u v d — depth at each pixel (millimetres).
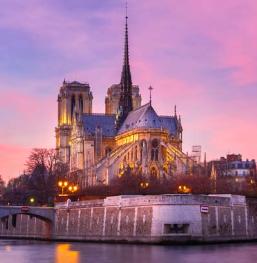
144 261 107875
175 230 147000
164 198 147875
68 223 183000
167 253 121938
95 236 168000
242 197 165500
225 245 143500
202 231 148375
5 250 137875
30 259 115312
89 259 112812
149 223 148750
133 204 154750
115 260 110125
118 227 158875
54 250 135625
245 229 163500
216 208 154125
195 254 119688
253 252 123562
